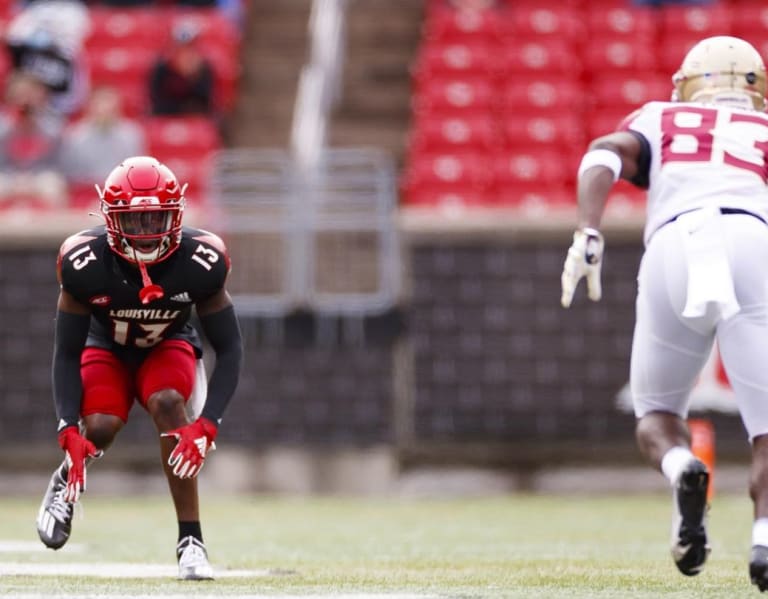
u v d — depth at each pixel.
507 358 40.12
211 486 40.53
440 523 31.27
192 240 17.61
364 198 41.50
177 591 16.27
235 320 18.14
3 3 56.06
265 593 16.11
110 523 31.33
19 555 23.17
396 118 51.94
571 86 50.22
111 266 17.23
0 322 40.91
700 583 17.78
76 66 49.69
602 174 16.92
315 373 40.66
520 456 40.12
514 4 55.75
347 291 41.50
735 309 15.60
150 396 17.97
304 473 40.50
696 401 39.62
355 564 21.45
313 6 55.88
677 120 17.19
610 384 39.97
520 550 24.59
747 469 39.53
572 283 16.52
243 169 46.19
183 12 55.09
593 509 35.41
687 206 16.58
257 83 53.50
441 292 40.31
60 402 17.44
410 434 40.38
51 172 44.09
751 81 17.78
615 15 53.53
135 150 44.94
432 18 54.38
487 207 45.81
